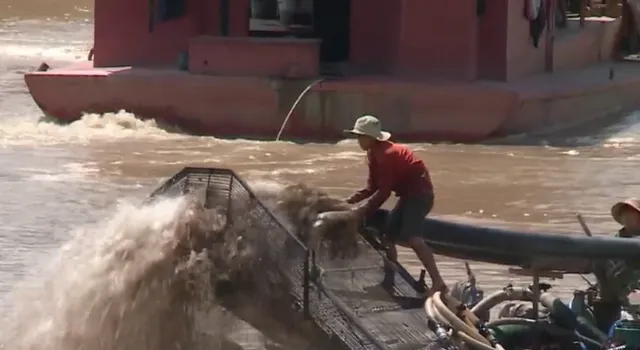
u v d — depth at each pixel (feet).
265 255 91.30
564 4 336.90
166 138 246.88
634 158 236.02
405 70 263.70
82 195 191.01
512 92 246.88
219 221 92.89
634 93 309.42
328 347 88.84
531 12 280.72
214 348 90.58
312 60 253.85
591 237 102.53
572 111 273.13
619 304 103.35
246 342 91.45
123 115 255.09
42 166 214.90
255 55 255.50
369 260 97.04
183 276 90.53
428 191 100.63
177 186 97.30
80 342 92.48
